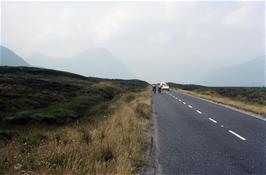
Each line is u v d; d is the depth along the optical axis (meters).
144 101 32.53
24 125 18.27
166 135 14.87
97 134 11.95
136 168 8.83
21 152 9.92
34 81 44.88
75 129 14.52
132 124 16.14
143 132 14.95
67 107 24.73
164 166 9.47
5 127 17.44
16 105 24.45
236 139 14.12
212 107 32.38
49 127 17.95
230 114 25.62
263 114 26.06
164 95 55.62
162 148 11.93
